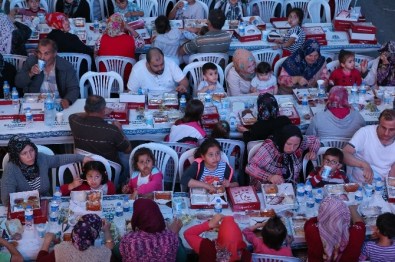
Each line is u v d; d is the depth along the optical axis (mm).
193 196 6352
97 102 7023
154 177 6625
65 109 7918
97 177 6398
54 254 5324
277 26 10273
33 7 10359
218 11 9297
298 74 8867
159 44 9586
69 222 5969
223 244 5441
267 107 7262
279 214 6230
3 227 5934
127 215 6164
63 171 6750
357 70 8922
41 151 6742
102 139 7023
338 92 7547
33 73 7945
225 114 8016
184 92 8484
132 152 6879
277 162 6734
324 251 5598
